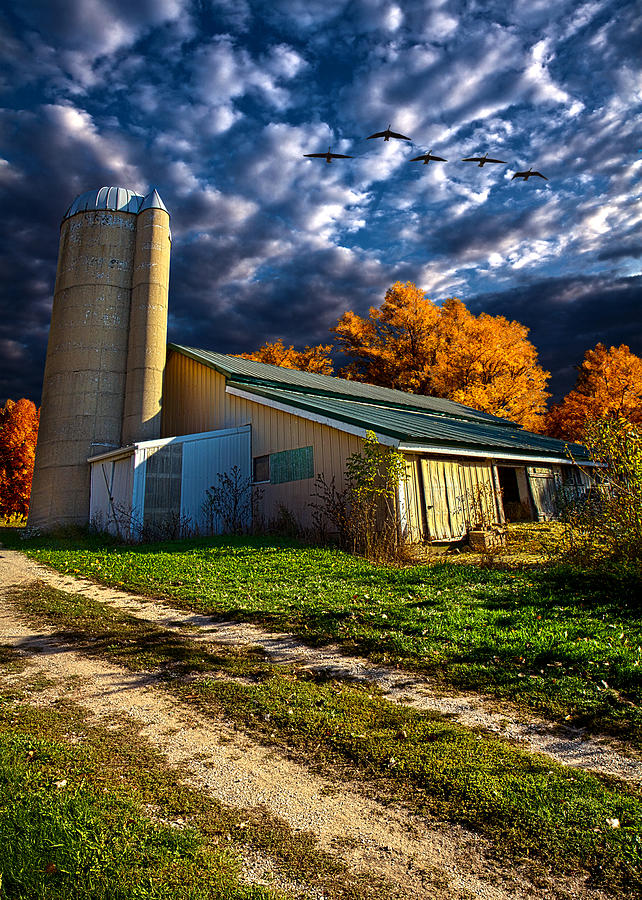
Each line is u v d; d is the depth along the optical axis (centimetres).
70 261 2355
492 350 3928
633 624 687
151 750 409
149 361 2259
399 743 423
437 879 280
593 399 3700
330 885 274
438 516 1482
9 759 375
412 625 707
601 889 273
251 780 371
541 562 1121
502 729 453
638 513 903
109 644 665
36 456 2295
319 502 1580
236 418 1977
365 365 4775
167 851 289
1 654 627
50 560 1343
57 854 279
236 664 598
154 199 2394
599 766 394
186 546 1433
